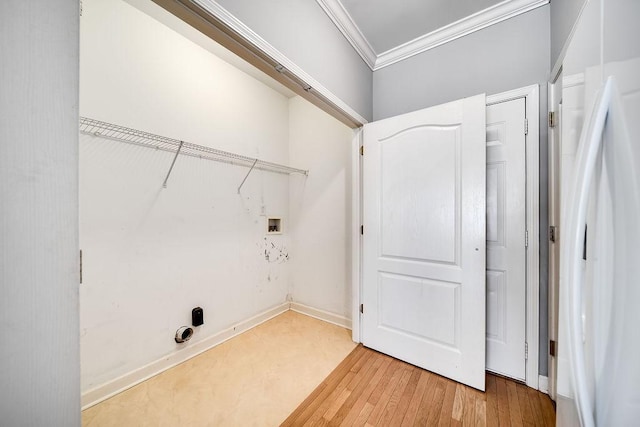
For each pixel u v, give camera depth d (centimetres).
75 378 49
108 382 145
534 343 148
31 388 44
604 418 50
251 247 235
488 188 163
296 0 132
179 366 175
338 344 204
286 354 190
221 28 99
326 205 249
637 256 42
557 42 135
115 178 150
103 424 128
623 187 46
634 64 42
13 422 42
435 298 165
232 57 208
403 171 177
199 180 194
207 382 159
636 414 43
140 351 160
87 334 139
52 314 46
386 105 206
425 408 136
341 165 239
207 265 199
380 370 170
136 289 159
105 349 145
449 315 160
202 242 196
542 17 148
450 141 159
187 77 186
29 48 43
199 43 191
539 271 148
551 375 140
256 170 240
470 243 152
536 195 148
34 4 44
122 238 153
